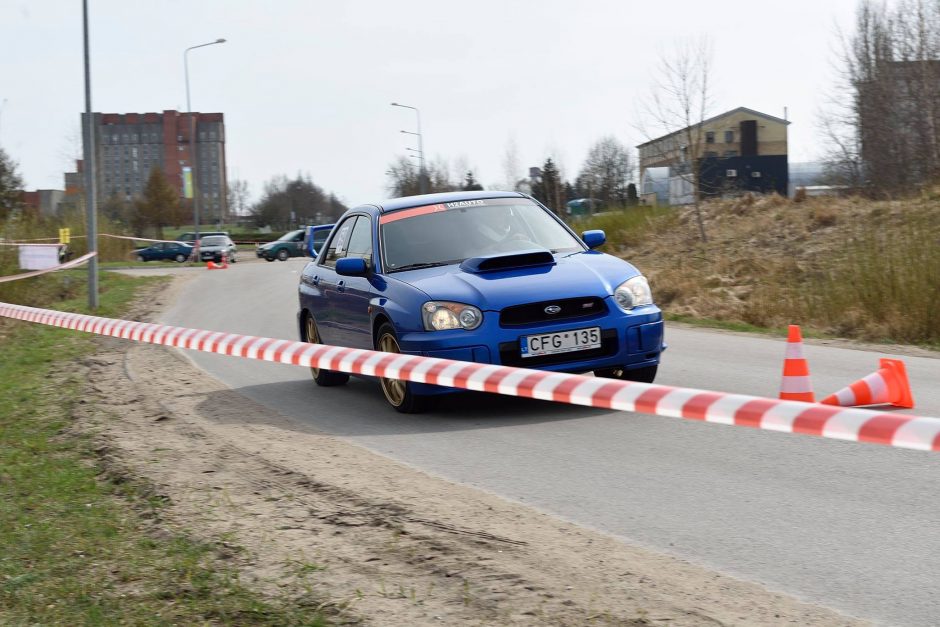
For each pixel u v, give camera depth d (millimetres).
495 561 5047
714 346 13500
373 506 6184
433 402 9227
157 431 9023
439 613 4410
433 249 9898
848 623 4094
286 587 4871
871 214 26453
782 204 31078
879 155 37781
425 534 5559
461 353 8562
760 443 7359
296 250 68875
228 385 11789
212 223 178125
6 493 7129
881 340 14141
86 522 6250
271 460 7609
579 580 4719
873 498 5844
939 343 13680
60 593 5051
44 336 18500
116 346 16312
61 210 49625
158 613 4672
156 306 25344
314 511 6160
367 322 9750
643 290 9133
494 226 10211
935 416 7922
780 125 100000
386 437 8359
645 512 5852
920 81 37281
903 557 4840
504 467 7109
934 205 25688
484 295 8703
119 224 63562
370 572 5008
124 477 7309
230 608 4625
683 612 4266
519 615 4320
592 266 9297
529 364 8625
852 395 8250
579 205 54594
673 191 43656
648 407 5145
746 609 4281
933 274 14703
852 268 16672
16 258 27719
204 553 5473
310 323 11875
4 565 5555
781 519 5559
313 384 11617
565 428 8266
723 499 6020
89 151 25391
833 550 5000
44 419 10055
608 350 8859
